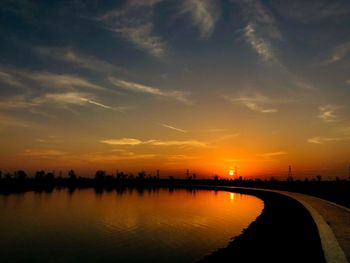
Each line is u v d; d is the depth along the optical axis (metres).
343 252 13.98
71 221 52.31
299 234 21.78
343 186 89.81
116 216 58.03
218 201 87.56
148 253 31.42
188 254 30.83
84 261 29.52
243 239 29.89
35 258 30.67
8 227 47.00
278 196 68.44
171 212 63.12
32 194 119.88
